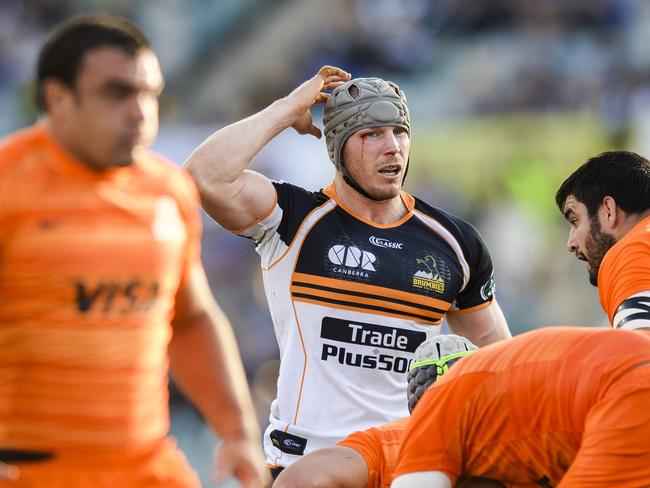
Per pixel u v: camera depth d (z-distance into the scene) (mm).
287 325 15852
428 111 49688
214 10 60688
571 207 14352
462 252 16438
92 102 9969
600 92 47562
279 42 57625
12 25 61750
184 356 11391
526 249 43438
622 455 10617
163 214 10539
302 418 15555
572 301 42219
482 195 45625
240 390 11398
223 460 10953
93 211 10086
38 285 9859
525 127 46844
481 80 50438
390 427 13180
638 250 13156
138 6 62406
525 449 11125
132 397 10258
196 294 11305
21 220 9852
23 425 9938
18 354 9945
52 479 9922
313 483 12438
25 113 57094
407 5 54812
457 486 11609
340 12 56406
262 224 15844
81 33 10031
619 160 14102
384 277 15789
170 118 55688
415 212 16406
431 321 16078
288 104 16328
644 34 50688
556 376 10961
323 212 16016
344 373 15648
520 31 52594
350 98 15977
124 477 10180
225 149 15641
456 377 11258
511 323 42375
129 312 10203
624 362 10875
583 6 52250
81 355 9969
